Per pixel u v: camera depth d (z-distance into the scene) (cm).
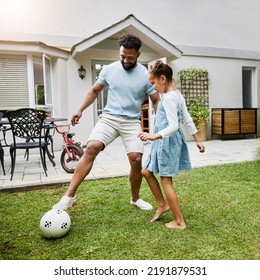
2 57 608
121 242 193
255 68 917
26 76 629
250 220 225
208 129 847
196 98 827
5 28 670
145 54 756
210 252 176
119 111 241
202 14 853
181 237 197
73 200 238
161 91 215
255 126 845
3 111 587
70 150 418
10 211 263
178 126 205
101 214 249
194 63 829
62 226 201
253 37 922
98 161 505
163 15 816
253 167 420
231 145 698
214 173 387
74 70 690
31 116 388
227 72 871
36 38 691
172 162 208
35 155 596
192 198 282
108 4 763
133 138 244
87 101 266
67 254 180
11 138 609
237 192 300
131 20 655
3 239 204
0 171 432
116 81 239
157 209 251
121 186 336
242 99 899
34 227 225
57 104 675
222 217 232
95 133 241
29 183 348
